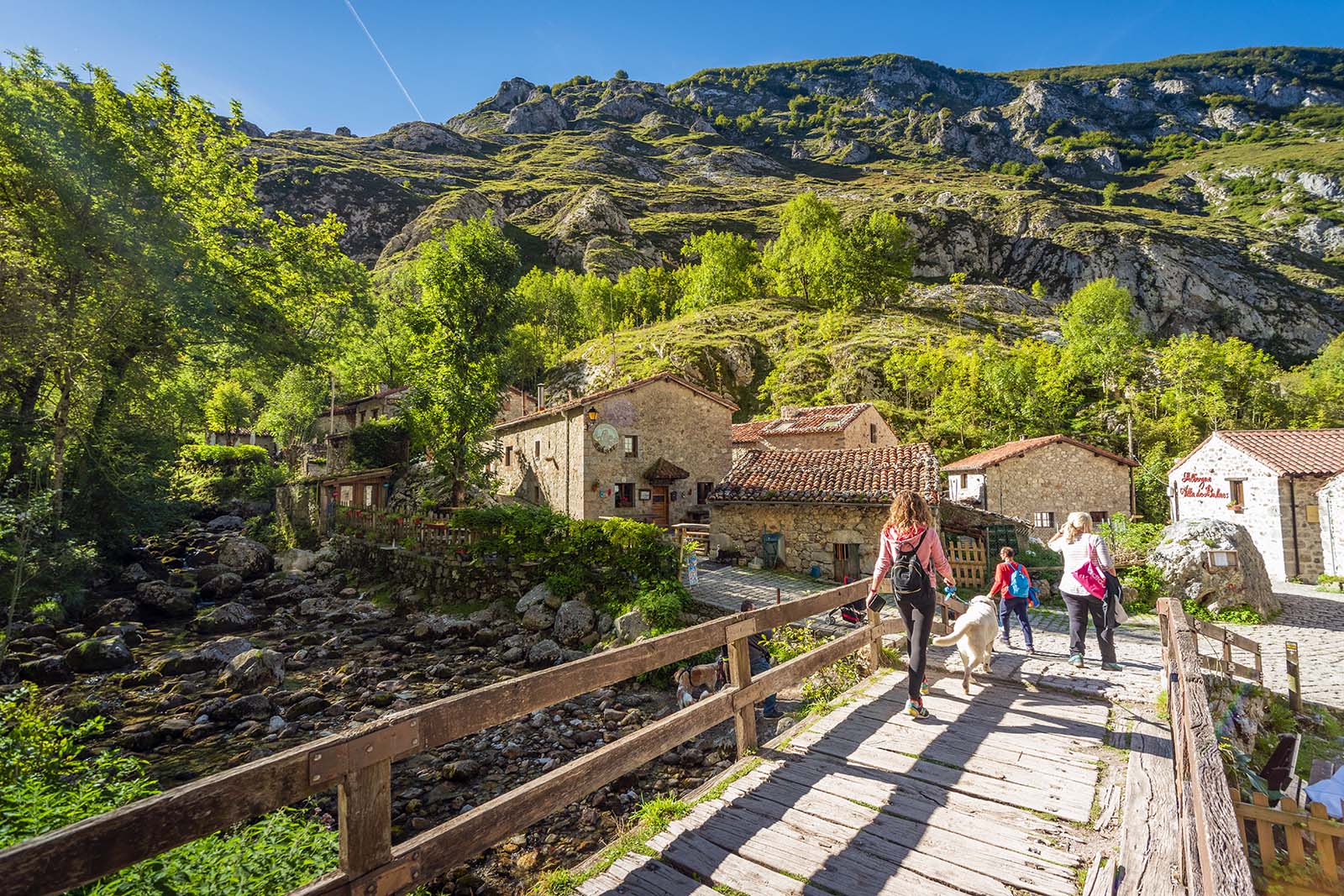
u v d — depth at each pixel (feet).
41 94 62.59
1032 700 20.22
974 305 299.38
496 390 99.19
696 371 207.82
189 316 69.56
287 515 117.80
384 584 77.00
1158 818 12.16
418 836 8.84
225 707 38.68
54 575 60.18
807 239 312.29
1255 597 48.70
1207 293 339.57
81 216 63.87
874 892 10.28
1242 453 80.48
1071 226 387.75
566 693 11.34
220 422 195.11
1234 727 24.49
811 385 200.64
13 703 23.06
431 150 611.47
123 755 33.14
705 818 12.92
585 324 295.07
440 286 95.91
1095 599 23.79
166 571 87.30
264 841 15.65
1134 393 171.32
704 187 584.40
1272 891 13.24
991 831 12.16
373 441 131.54
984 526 64.64
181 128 73.97
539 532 60.95
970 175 600.39
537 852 23.50
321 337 90.89
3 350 60.59
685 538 66.85
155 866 13.50
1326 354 199.82
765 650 37.14
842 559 60.03
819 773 14.93
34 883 5.41
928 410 179.22
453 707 9.37
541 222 474.08
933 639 21.71
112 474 78.38
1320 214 463.42
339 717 38.52
